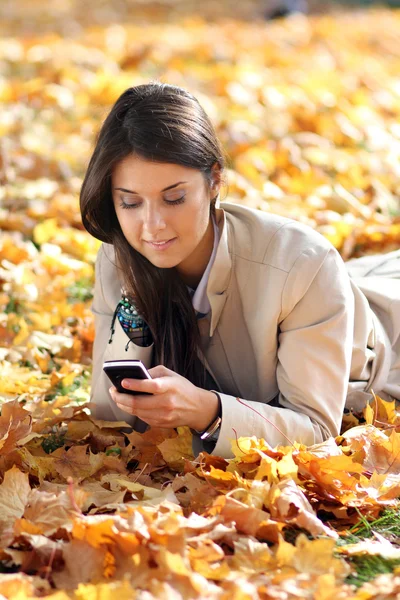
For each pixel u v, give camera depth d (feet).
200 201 9.97
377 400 11.70
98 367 12.04
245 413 10.36
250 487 9.39
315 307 10.70
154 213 9.81
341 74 34.60
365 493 9.69
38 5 61.52
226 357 11.39
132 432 11.37
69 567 8.18
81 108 29.01
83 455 10.70
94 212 10.46
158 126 9.63
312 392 10.66
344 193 20.84
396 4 66.08
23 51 37.73
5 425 10.83
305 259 10.70
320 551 8.36
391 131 26.89
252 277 10.90
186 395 10.15
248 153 23.48
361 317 11.87
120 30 46.91
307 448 10.20
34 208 20.59
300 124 26.61
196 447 10.87
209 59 37.01
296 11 57.16
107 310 12.30
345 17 56.03
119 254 10.83
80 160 24.32
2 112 27.73
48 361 14.61
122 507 9.15
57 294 16.58
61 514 8.91
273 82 32.30
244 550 8.40
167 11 60.49
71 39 43.09
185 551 8.16
